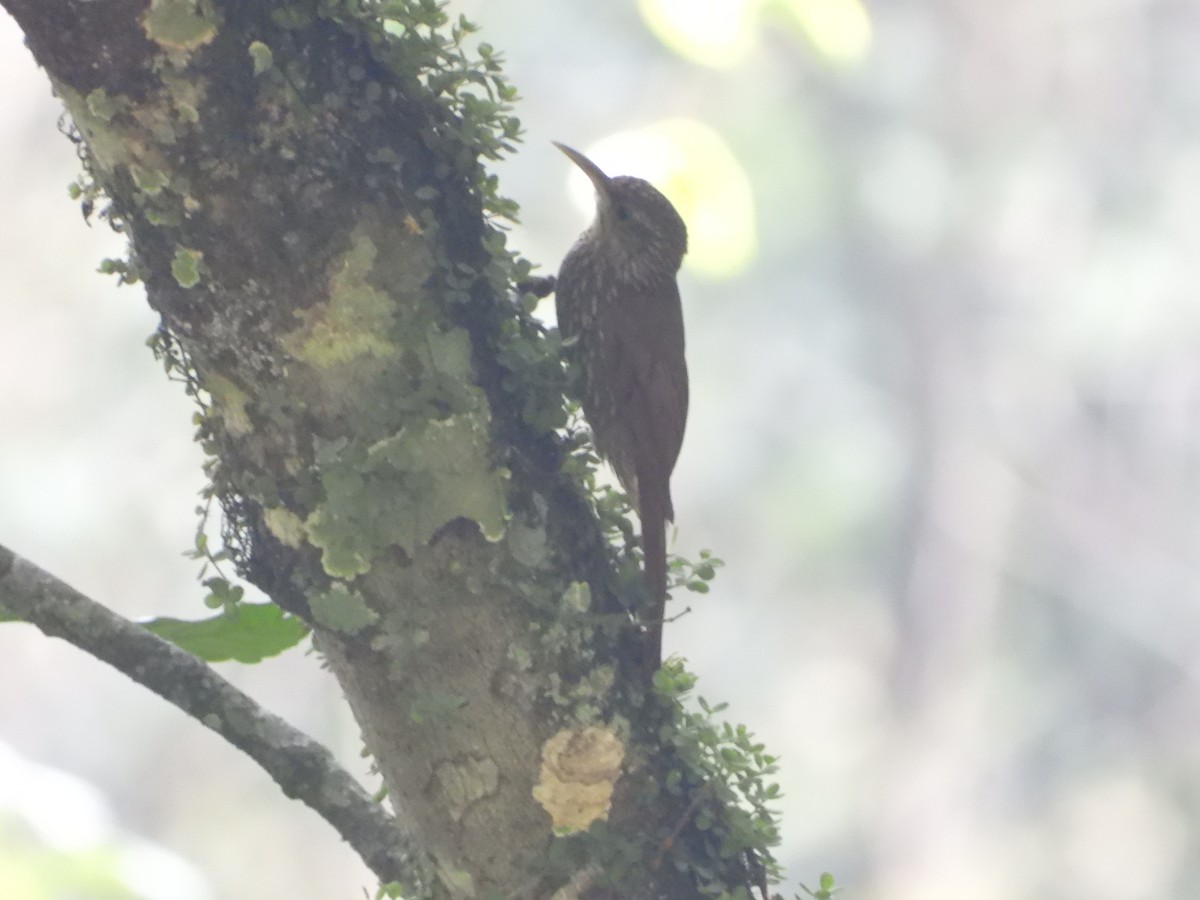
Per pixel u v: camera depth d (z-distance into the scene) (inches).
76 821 198.7
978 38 697.6
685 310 687.1
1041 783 691.4
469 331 122.5
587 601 122.1
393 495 116.3
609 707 122.6
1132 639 702.5
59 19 108.2
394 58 121.7
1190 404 706.8
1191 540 709.9
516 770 120.1
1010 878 676.7
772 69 639.8
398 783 122.6
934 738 709.9
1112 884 662.5
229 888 725.3
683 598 728.3
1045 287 695.7
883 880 699.4
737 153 633.6
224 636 134.3
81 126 113.0
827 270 691.4
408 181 118.4
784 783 722.2
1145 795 673.0
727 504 716.0
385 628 118.0
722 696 725.3
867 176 666.8
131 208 114.6
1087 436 719.1
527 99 616.1
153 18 109.1
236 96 111.7
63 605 125.6
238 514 121.8
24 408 669.3
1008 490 719.7
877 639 729.0
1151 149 689.6
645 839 123.0
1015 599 719.1
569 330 207.9
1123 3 700.0
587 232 209.2
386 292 115.9
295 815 748.6
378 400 115.9
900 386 711.7
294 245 113.7
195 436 123.2
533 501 121.8
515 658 119.5
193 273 114.1
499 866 121.4
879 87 671.1
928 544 720.3
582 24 622.2
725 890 125.4
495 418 122.5
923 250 695.7
